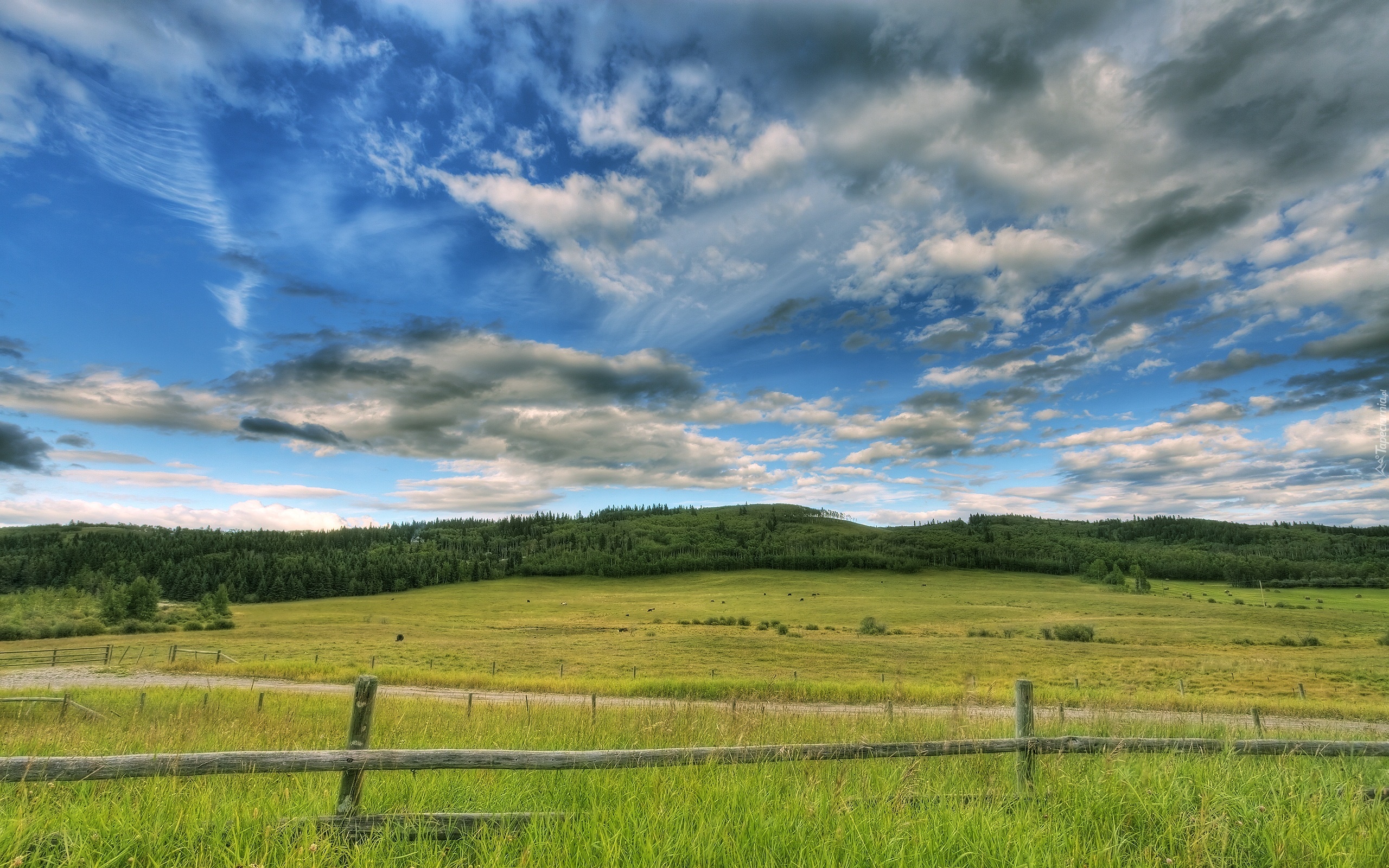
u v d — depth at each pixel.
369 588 183.12
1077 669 47.00
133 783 4.57
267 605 153.50
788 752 4.50
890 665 50.12
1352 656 54.03
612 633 87.62
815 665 49.94
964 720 8.45
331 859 3.35
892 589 179.00
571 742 7.72
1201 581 191.25
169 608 121.62
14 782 3.33
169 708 19.06
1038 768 4.94
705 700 29.36
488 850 3.50
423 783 4.82
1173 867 3.46
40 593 119.62
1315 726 18.05
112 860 3.31
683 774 4.42
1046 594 159.25
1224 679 41.16
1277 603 133.62
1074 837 3.61
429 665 49.81
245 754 3.68
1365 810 4.19
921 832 3.57
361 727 4.05
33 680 37.59
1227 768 4.96
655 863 3.23
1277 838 3.71
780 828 3.68
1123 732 9.36
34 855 3.33
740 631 89.31
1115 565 185.12
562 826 3.80
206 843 3.61
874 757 4.64
